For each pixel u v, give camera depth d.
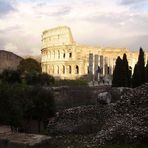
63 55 172.75
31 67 152.62
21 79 72.38
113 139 27.61
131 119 29.78
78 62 163.25
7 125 32.41
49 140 18.56
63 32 176.12
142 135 27.06
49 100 41.22
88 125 36.44
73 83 95.62
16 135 18.66
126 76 73.12
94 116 36.97
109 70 168.88
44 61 185.62
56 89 62.22
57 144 30.14
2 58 178.00
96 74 146.62
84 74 158.62
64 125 38.00
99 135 29.42
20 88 39.03
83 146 28.45
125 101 35.00
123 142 27.28
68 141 31.52
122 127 28.23
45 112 40.22
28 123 38.47
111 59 171.75
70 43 169.62
